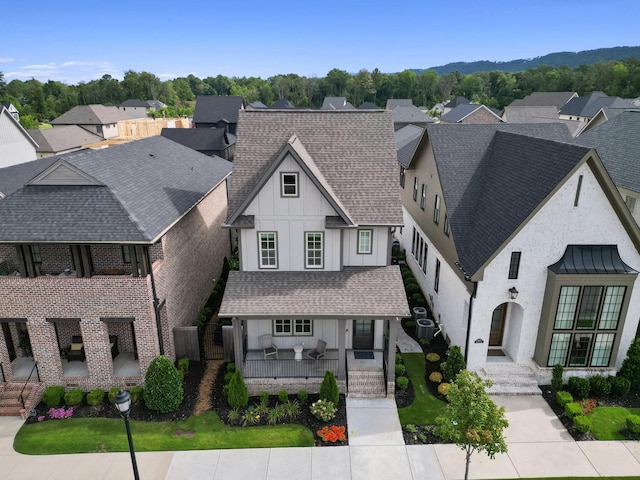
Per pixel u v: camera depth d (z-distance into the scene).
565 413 16.55
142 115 135.25
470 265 17.75
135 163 21.45
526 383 17.80
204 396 17.73
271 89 182.62
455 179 21.69
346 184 19.38
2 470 14.31
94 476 14.07
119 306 17.08
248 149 19.98
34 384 17.72
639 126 28.72
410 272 28.39
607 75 135.50
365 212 18.69
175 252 20.14
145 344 17.58
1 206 17.00
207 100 69.50
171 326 19.52
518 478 13.95
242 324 18.89
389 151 20.25
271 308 17.17
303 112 21.22
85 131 75.12
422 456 14.84
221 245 29.34
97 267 19.03
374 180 19.48
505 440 15.43
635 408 16.95
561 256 16.86
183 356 19.77
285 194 17.86
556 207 16.22
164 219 18.17
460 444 12.97
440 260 22.48
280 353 19.38
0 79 131.75
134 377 18.02
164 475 14.09
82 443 15.41
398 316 16.94
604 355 17.95
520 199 17.52
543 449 15.07
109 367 17.88
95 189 17.47
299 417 16.69
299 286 18.19
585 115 90.44
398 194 19.19
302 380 17.72
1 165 48.03
